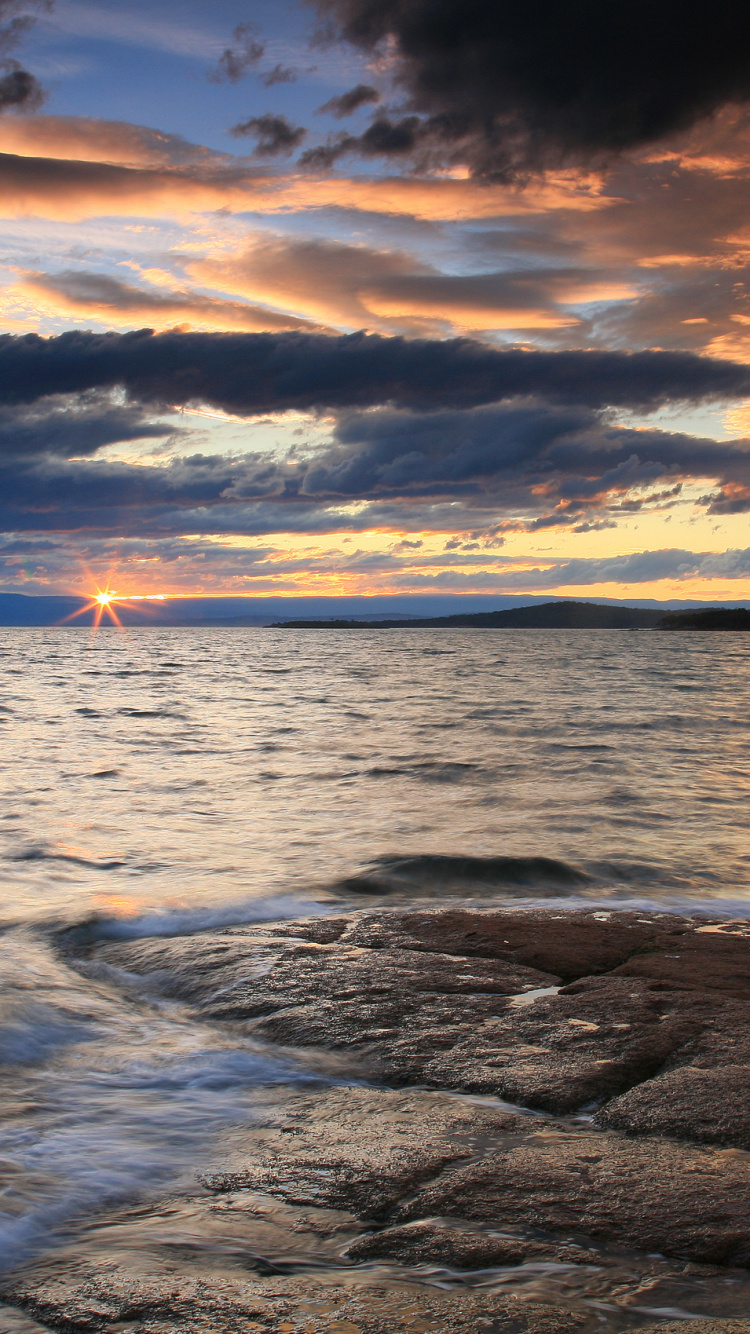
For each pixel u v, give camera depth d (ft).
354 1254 11.03
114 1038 19.02
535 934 27.30
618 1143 14.19
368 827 45.19
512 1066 17.34
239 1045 18.84
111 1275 10.51
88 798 53.01
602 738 86.12
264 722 99.91
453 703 128.47
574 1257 10.85
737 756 73.97
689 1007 20.39
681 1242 11.16
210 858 38.37
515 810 49.93
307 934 27.30
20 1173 13.03
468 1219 11.80
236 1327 9.47
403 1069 17.46
